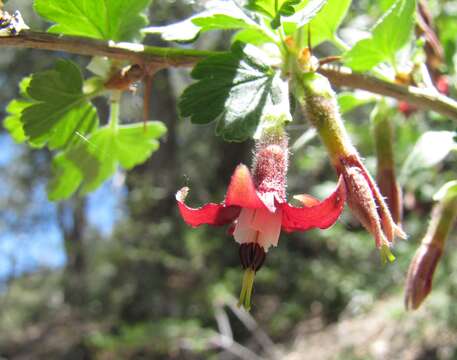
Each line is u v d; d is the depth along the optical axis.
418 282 0.05
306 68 0.05
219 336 0.26
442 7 0.10
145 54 0.05
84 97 0.06
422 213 0.13
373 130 0.06
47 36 0.05
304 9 0.05
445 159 0.11
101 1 0.05
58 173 0.07
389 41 0.05
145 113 0.05
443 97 0.05
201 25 0.05
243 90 0.05
